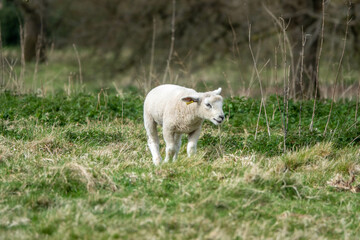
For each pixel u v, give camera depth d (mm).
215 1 49281
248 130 28188
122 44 52438
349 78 37469
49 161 20312
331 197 18031
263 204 16844
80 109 29984
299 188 18203
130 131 26656
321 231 15125
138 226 14562
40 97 33250
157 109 22344
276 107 30672
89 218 14742
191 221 14836
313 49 39750
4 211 15281
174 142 22109
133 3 52062
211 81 42875
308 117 30359
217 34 49031
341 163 21391
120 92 35562
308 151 22469
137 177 18516
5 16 58188
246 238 14141
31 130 25250
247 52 46344
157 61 47906
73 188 17375
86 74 50906
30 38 55469
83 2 53844
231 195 16953
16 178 17922
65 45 54750
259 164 20500
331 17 42688
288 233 14703
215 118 20453
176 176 19047
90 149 22812
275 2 45219
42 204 16109
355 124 25766
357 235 14969
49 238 13812
